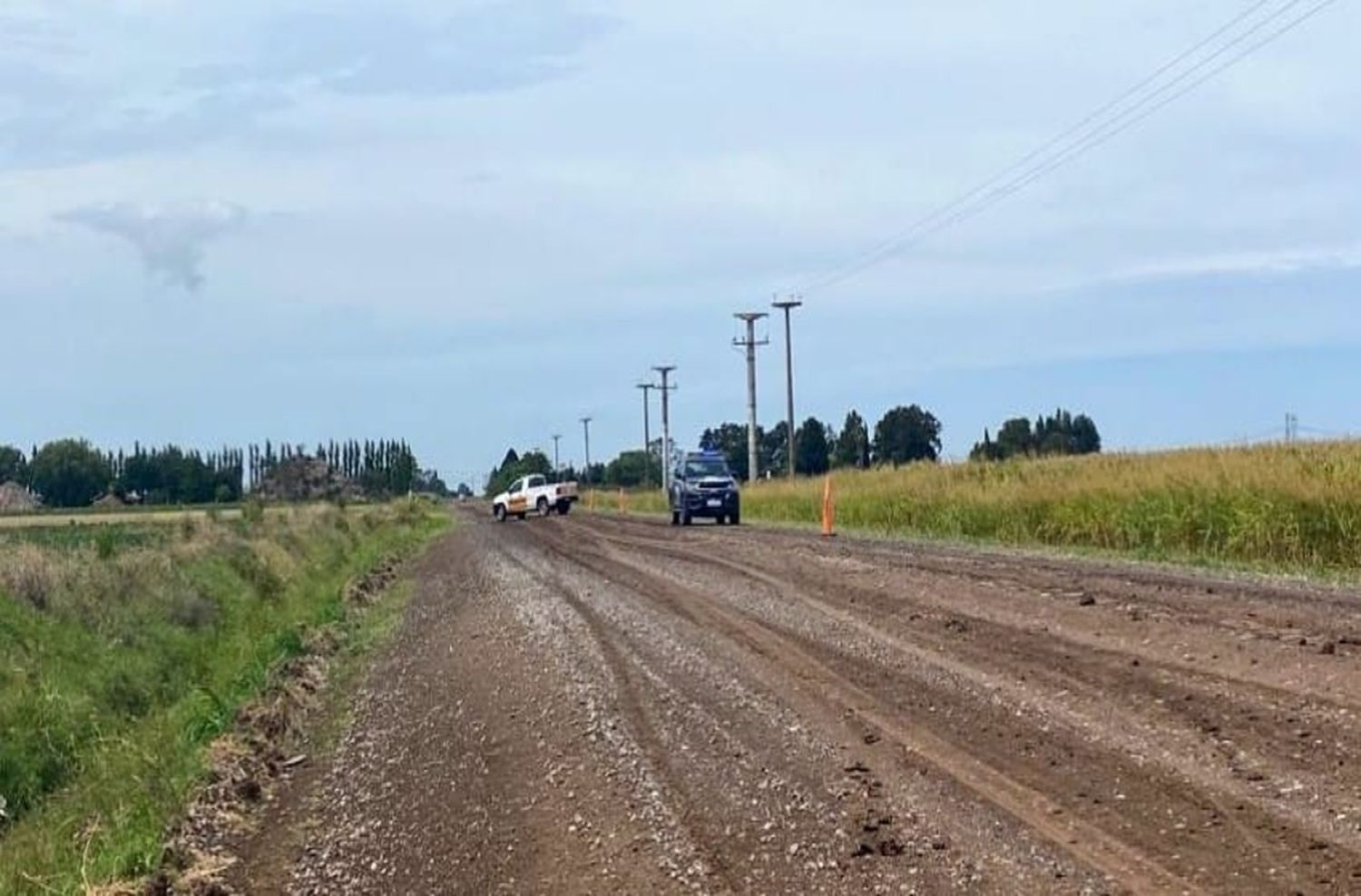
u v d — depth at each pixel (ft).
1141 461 113.19
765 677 50.26
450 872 30.89
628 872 29.14
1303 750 34.47
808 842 29.89
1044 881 26.22
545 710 48.03
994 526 120.57
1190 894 25.07
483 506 452.76
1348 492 82.89
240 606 91.50
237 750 46.44
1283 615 55.01
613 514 255.70
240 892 31.14
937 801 32.37
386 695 56.70
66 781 49.11
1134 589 66.95
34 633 63.46
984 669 48.42
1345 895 24.61
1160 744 36.06
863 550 105.09
